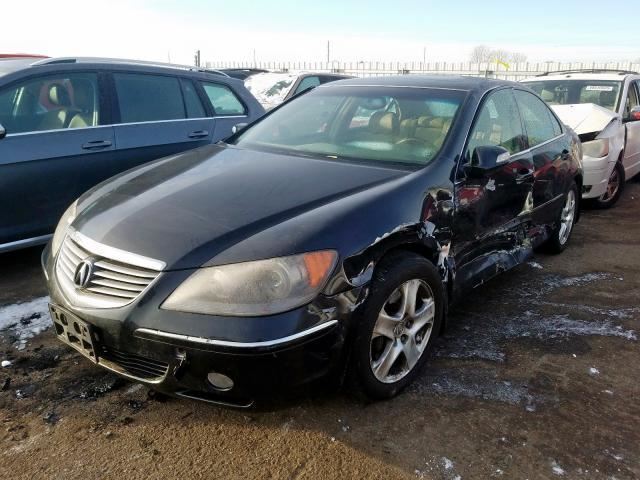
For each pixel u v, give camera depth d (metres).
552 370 3.15
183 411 2.70
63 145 4.32
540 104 4.64
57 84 4.43
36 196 4.19
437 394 2.89
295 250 2.28
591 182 6.51
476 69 20.00
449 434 2.59
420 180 2.94
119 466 2.33
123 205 2.72
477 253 3.45
